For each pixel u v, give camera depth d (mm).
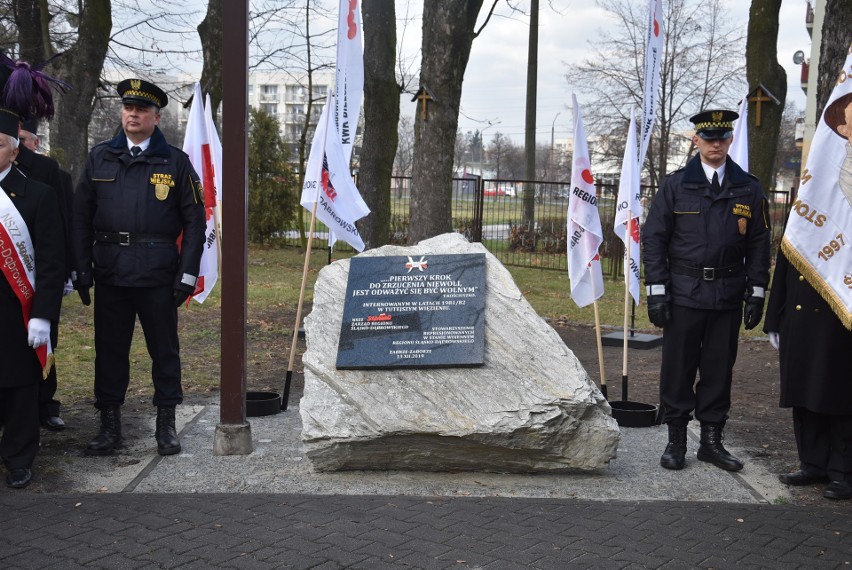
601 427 5059
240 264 5402
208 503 4500
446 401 5039
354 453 5031
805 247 4840
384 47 14445
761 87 10672
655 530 4168
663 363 5461
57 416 6074
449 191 14094
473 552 3865
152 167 5422
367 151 14695
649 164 28844
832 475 4891
